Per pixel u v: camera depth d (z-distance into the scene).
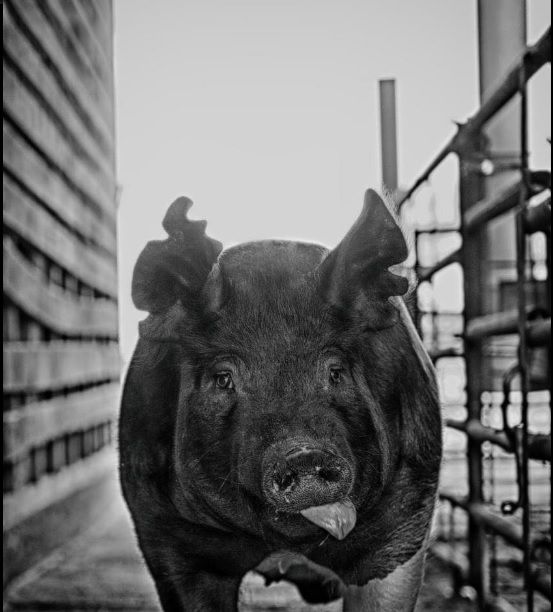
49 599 5.69
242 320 3.04
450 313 6.84
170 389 3.36
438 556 6.08
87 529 8.39
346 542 3.48
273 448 2.78
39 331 7.38
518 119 6.51
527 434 4.21
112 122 10.84
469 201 5.46
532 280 5.16
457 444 9.52
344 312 3.06
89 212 9.30
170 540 3.49
